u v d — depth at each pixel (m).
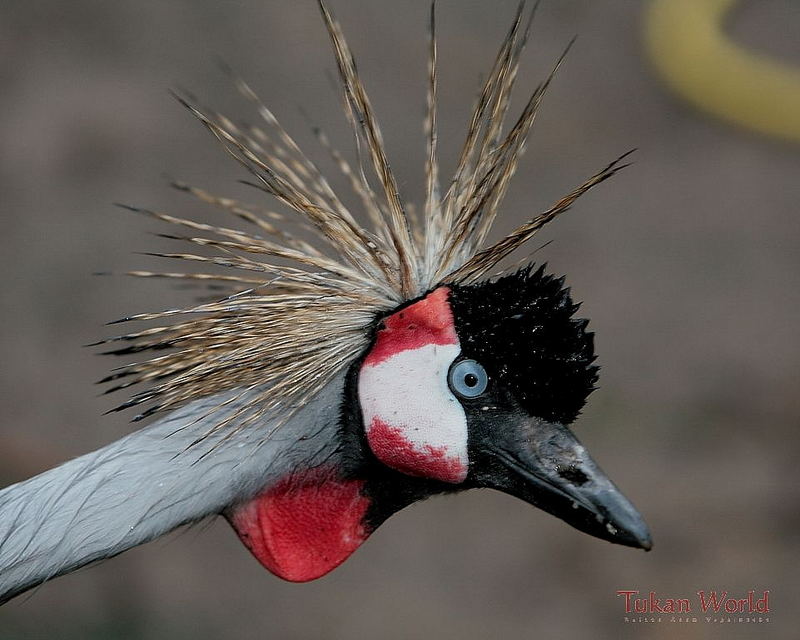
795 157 21.28
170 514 6.42
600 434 15.09
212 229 6.59
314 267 6.84
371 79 21.06
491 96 7.40
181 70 20.78
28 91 19.86
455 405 6.57
